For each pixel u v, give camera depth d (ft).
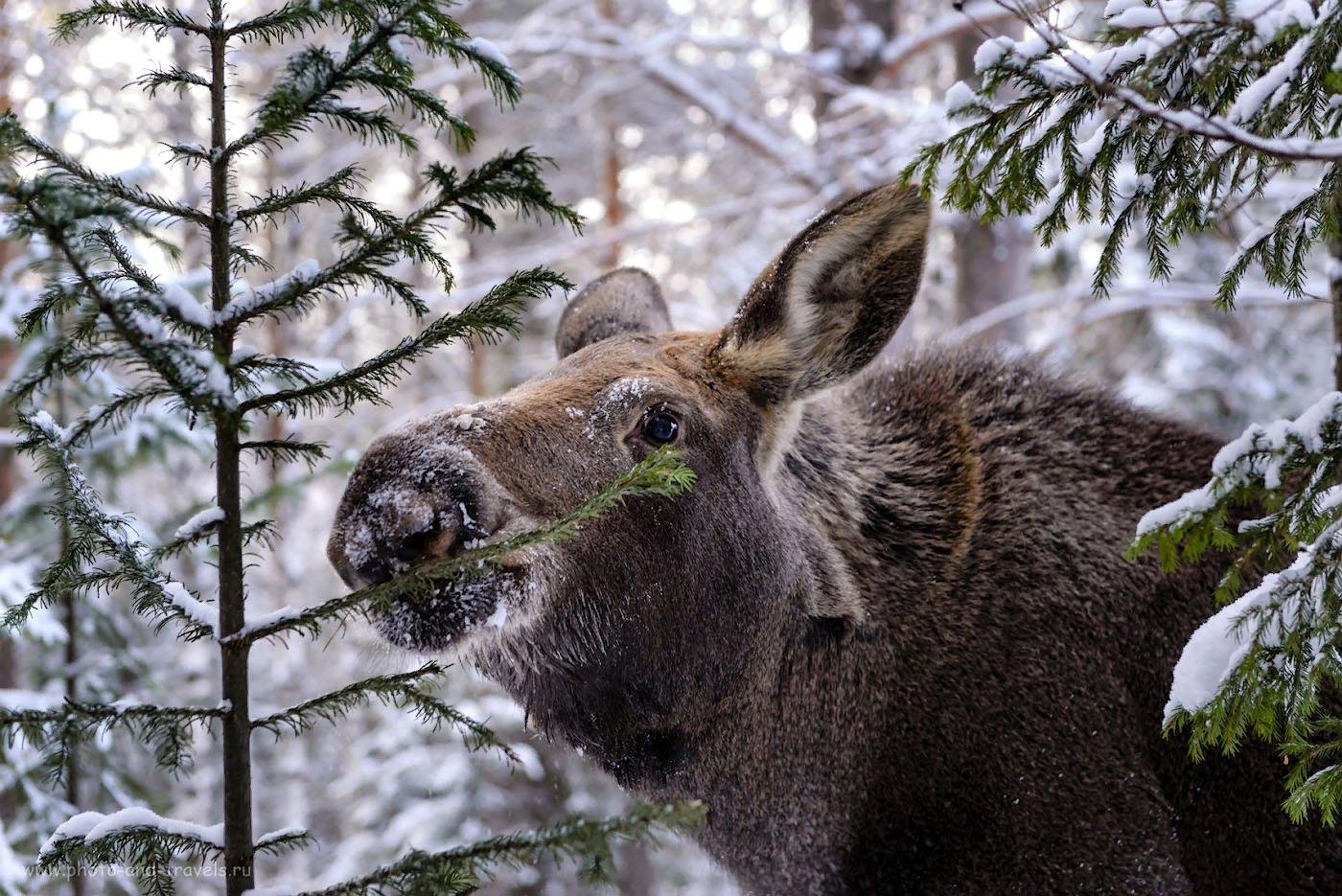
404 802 62.80
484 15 93.97
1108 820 19.30
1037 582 20.84
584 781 64.49
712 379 20.31
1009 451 22.07
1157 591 20.45
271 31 14.15
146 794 33.83
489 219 13.35
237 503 13.21
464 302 65.62
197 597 14.51
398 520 16.15
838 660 20.65
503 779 64.75
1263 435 13.62
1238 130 12.92
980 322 54.65
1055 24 14.52
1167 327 66.28
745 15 85.30
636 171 97.55
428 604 16.74
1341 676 13.99
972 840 19.79
